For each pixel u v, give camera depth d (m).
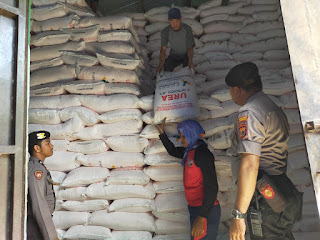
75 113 2.71
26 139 1.13
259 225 1.46
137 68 3.01
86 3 3.20
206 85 2.91
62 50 2.91
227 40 3.51
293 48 1.12
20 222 1.08
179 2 4.29
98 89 2.76
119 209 2.57
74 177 2.63
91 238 2.54
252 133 1.41
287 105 2.52
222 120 2.56
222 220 2.50
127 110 2.67
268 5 3.55
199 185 2.08
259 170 1.50
